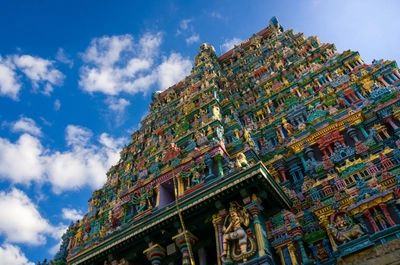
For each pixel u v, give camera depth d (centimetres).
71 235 3106
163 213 1614
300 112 2391
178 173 2039
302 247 1445
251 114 2856
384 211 1352
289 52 3297
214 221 1526
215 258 1612
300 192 1800
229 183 1503
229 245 1410
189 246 1460
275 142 2375
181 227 1581
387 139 1739
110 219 2686
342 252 1285
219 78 3566
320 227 1515
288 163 2069
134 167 3322
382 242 1248
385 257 1187
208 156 1992
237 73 3728
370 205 1396
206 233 1633
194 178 1925
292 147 2097
